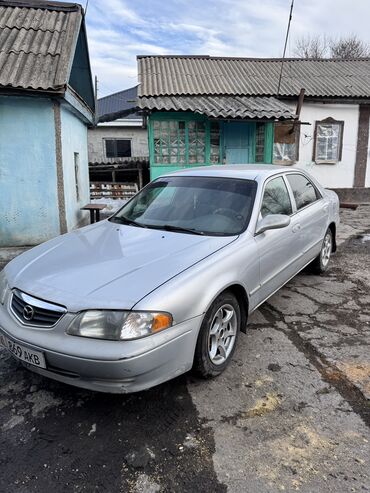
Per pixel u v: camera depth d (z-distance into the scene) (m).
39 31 7.76
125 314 2.35
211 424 2.51
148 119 11.33
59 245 3.41
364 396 2.75
